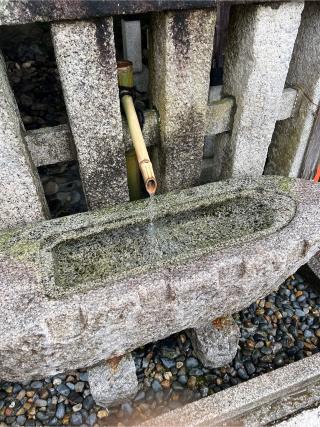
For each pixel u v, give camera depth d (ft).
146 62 10.43
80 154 5.90
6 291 4.91
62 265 5.68
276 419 6.00
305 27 6.79
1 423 6.27
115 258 6.11
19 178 5.66
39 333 4.58
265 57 6.01
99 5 4.50
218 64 10.05
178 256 5.39
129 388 6.14
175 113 6.13
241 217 6.52
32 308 4.71
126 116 6.03
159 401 6.55
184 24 5.13
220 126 7.06
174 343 7.31
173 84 5.74
